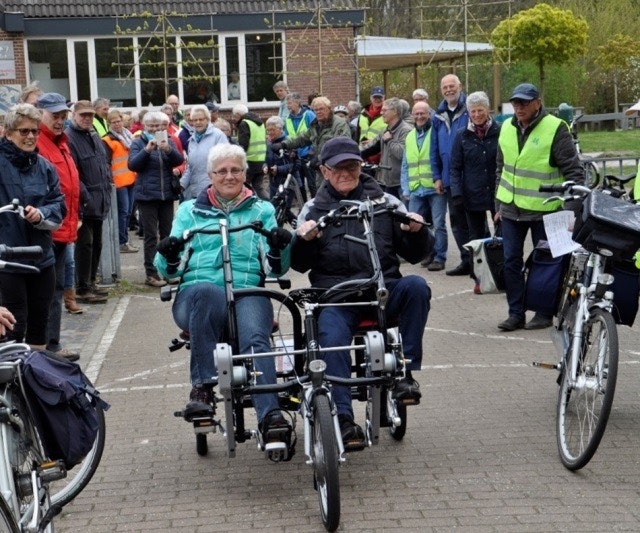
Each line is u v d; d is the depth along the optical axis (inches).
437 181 501.0
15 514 165.6
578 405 224.4
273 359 216.4
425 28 1657.2
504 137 365.7
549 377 303.9
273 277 233.5
